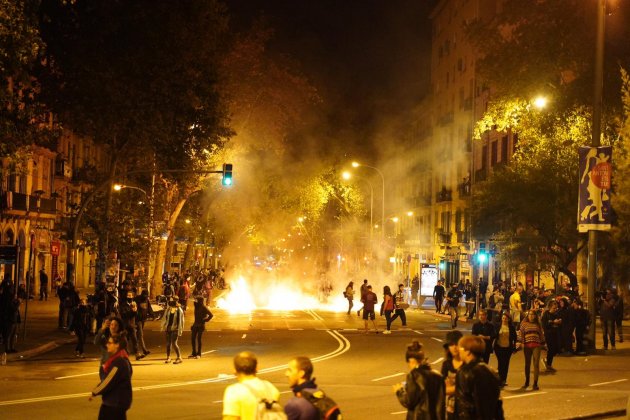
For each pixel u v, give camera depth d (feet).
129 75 126.21
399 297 127.44
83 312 85.76
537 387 61.93
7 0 65.26
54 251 138.31
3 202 164.76
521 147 142.61
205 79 134.82
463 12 256.11
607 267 128.98
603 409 51.26
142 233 146.20
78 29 123.85
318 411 25.31
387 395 58.44
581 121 123.03
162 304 150.30
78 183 214.48
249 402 25.41
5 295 85.30
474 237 175.01
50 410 51.08
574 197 125.80
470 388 29.91
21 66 70.95
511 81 127.34
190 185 173.58
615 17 118.93
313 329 123.24
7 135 75.25
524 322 62.80
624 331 118.11
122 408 33.91
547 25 124.26
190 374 71.41
